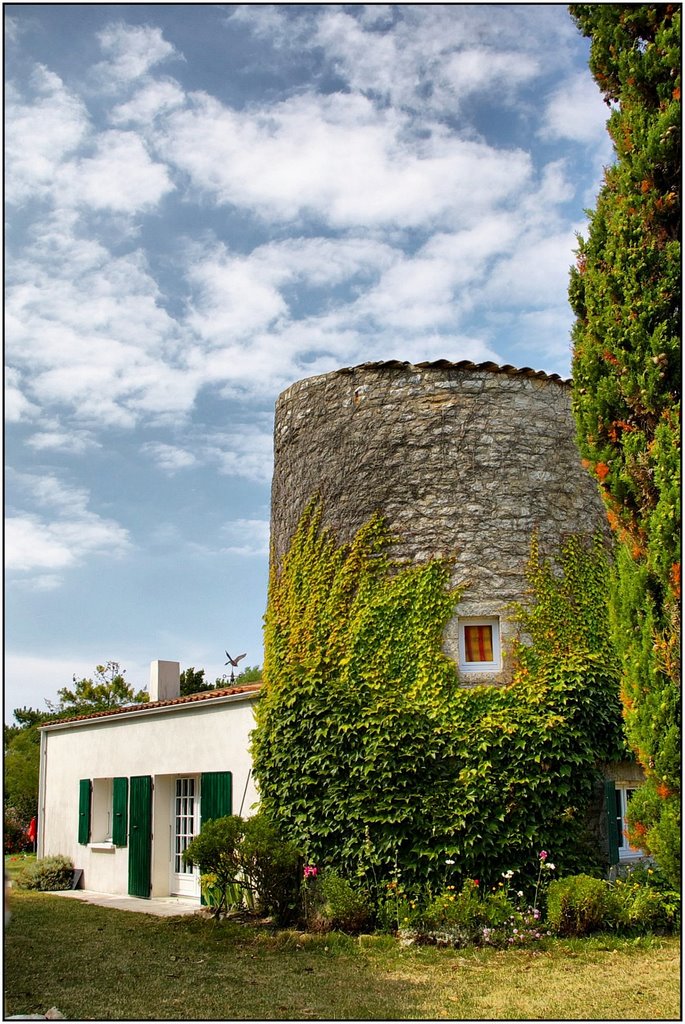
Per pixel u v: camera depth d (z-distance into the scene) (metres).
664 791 6.80
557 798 10.48
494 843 10.14
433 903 9.73
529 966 8.20
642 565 7.16
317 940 9.47
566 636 11.16
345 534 11.75
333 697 11.03
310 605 11.79
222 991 7.61
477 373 11.80
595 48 8.40
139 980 8.06
